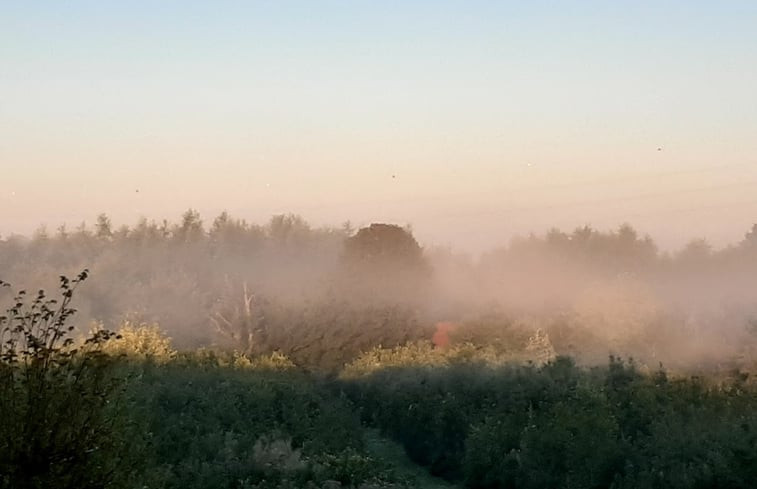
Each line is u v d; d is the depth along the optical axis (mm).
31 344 7586
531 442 17438
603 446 15773
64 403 7574
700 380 19781
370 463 17719
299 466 16109
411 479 18953
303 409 23391
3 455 7289
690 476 13656
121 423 8289
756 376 21516
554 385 22266
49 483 7363
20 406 7461
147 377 23203
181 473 14086
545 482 16625
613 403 18375
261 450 16422
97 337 8172
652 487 14016
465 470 19656
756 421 15039
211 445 16312
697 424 16016
